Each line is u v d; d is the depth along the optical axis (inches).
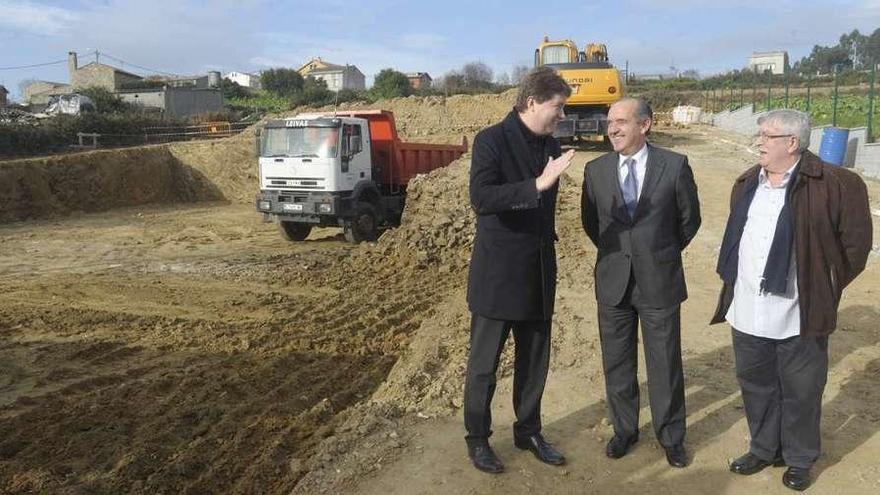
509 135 136.1
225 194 980.6
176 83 2294.5
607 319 152.0
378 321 323.6
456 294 336.8
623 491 142.8
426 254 429.1
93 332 320.5
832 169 132.1
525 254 137.9
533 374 149.9
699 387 193.0
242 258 503.5
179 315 350.3
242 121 1454.2
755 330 140.3
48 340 309.7
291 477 167.9
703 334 237.5
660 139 962.7
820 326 132.6
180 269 465.7
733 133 1069.8
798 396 138.7
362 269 436.8
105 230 684.1
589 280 315.9
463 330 250.1
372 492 142.9
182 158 993.5
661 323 145.6
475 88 1887.3
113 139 1183.6
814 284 132.9
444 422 173.2
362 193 571.5
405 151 628.7
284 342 299.1
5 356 288.2
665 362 146.9
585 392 190.9
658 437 152.8
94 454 197.9
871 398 183.6
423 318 324.2
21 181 770.8
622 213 145.3
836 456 154.6
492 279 138.6
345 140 539.8
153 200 939.3
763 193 140.3
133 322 336.8
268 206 561.3
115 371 270.5
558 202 523.5
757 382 144.9
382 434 167.6
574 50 856.9
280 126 550.6
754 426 147.8
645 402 184.2
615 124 142.6
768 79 1056.2
